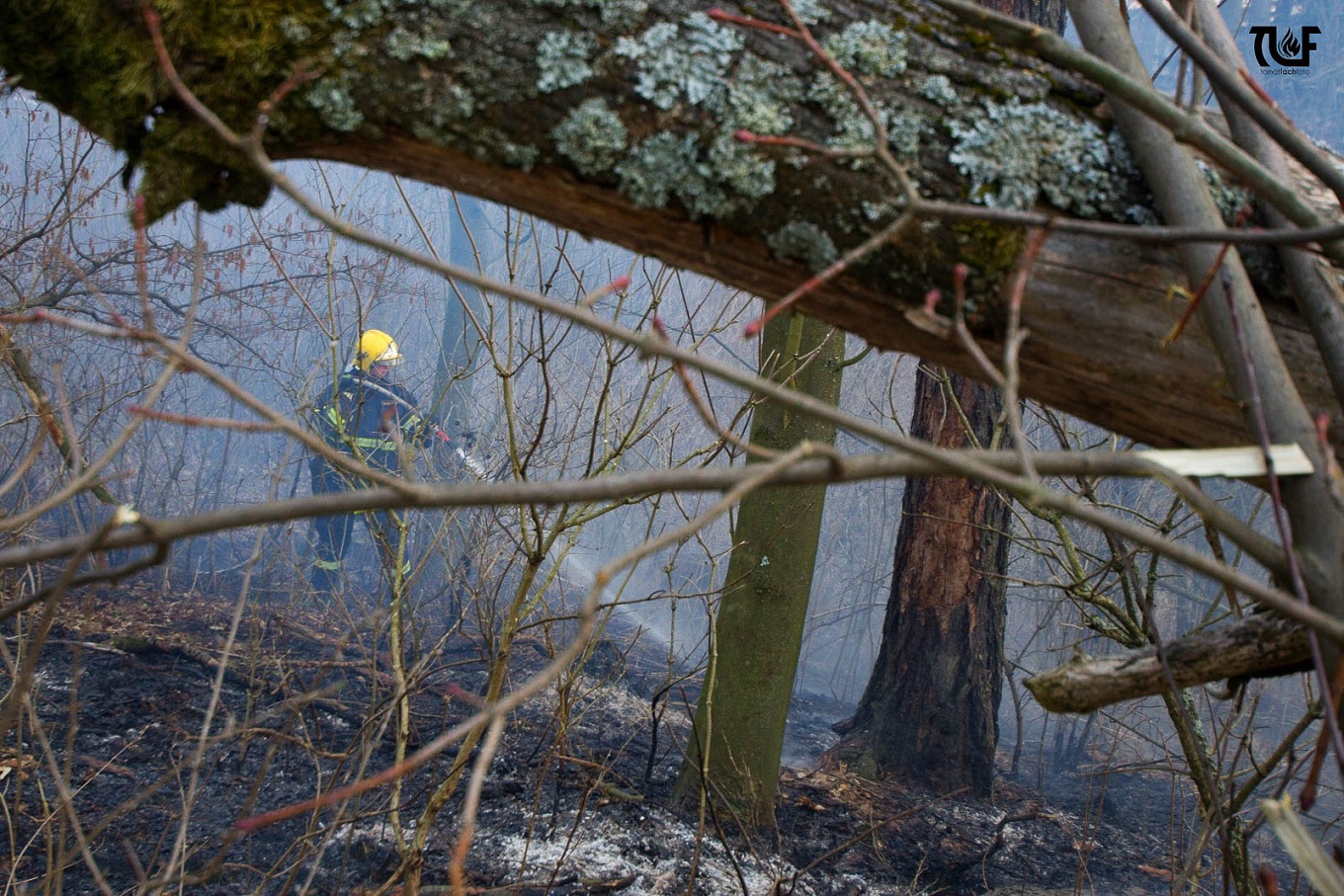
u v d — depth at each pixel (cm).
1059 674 132
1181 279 129
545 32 125
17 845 321
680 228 132
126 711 438
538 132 126
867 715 570
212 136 124
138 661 494
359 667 523
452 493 77
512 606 269
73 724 228
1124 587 288
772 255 131
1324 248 119
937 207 98
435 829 367
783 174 126
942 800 521
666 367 312
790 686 436
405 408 669
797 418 426
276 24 122
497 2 125
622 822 396
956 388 539
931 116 129
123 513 78
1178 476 97
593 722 531
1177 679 127
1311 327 123
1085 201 130
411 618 388
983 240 127
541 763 437
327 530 669
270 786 388
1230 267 120
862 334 142
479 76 124
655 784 451
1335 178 113
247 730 239
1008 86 132
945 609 551
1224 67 114
